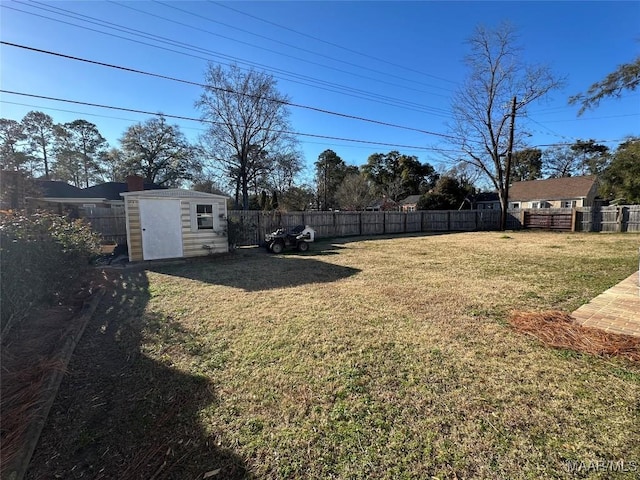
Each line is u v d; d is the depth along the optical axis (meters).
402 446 1.79
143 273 6.95
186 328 3.67
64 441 1.88
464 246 11.22
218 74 21.67
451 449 1.76
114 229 11.83
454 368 2.67
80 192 15.09
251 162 24.22
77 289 5.11
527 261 7.80
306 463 1.68
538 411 2.08
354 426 1.97
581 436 1.84
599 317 3.78
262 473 1.63
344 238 15.38
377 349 3.05
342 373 2.61
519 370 2.62
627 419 1.98
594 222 15.43
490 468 1.62
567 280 5.72
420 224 19.25
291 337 3.37
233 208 25.48
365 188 32.19
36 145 26.64
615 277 5.84
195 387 2.44
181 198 8.72
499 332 3.45
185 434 1.93
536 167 36.69
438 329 3.55
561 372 2.58
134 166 27.08
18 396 2.25
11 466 1.61
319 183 37.62
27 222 3.67
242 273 6.89
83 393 2.39
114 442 1.87
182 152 27.92
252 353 3.00
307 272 6.95
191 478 1.60
